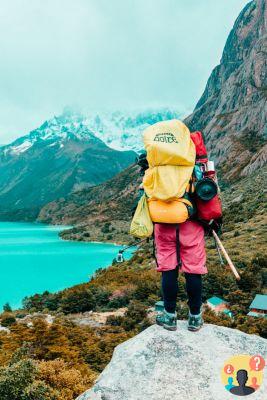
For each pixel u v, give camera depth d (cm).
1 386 2658
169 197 604
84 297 9812
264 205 18038
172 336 634
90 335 6606
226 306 8112
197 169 631
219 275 8900
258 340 636
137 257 14412
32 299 10612
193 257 634
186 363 596
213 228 652
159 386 574
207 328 654
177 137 621
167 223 624
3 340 5272
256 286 8669
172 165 615
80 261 19338
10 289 13725
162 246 647
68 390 3056
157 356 607
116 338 6338
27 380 2739
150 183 628
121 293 9969
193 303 644
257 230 14312
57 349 4803
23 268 17750
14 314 9519
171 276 645
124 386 580
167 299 649
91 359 5206
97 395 582
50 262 19250
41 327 5412
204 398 557
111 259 19625
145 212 639
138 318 8056
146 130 654
